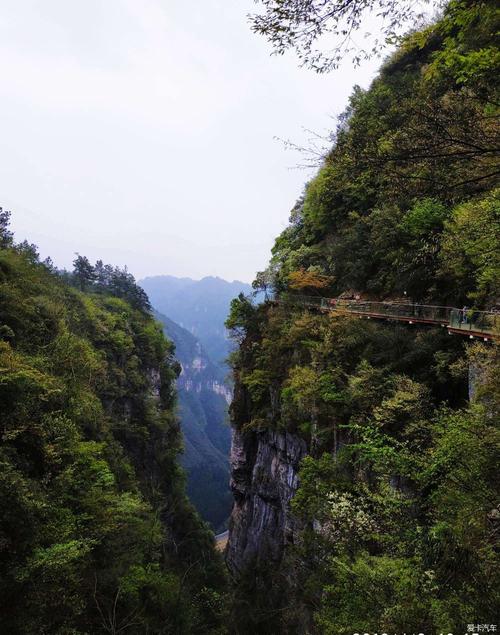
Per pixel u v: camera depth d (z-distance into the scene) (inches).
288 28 158.6
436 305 690.2
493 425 312.3
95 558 577.0
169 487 1756.9
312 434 722.8
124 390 1592.0
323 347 733.9
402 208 746.2
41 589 401.1
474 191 184.5
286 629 690.8
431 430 427.2
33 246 1387.8
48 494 506.9
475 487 267.4
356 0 151.3
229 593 1096.2
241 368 1227.9
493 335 440.1
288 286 1203.9
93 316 1690.5
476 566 238.4
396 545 321.7
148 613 656.4
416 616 252.8
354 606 307.4
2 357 543.5
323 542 522.0
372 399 567.2
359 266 933.2
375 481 482.0
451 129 164.1
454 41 163.9
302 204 1469.0
